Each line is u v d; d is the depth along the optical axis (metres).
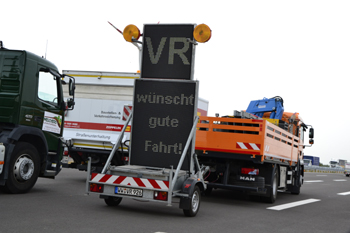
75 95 13.26
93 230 5.69
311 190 17.58
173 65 7.98
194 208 7.68
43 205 7.51
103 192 7.39
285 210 9.89
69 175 14.73
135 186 7.12
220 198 11.68
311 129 15.99
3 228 5.41
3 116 8.55
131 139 8.07
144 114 8.04
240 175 10.64
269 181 10.80
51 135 9.73
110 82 13.05
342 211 10.62
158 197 7.00
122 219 6.73
